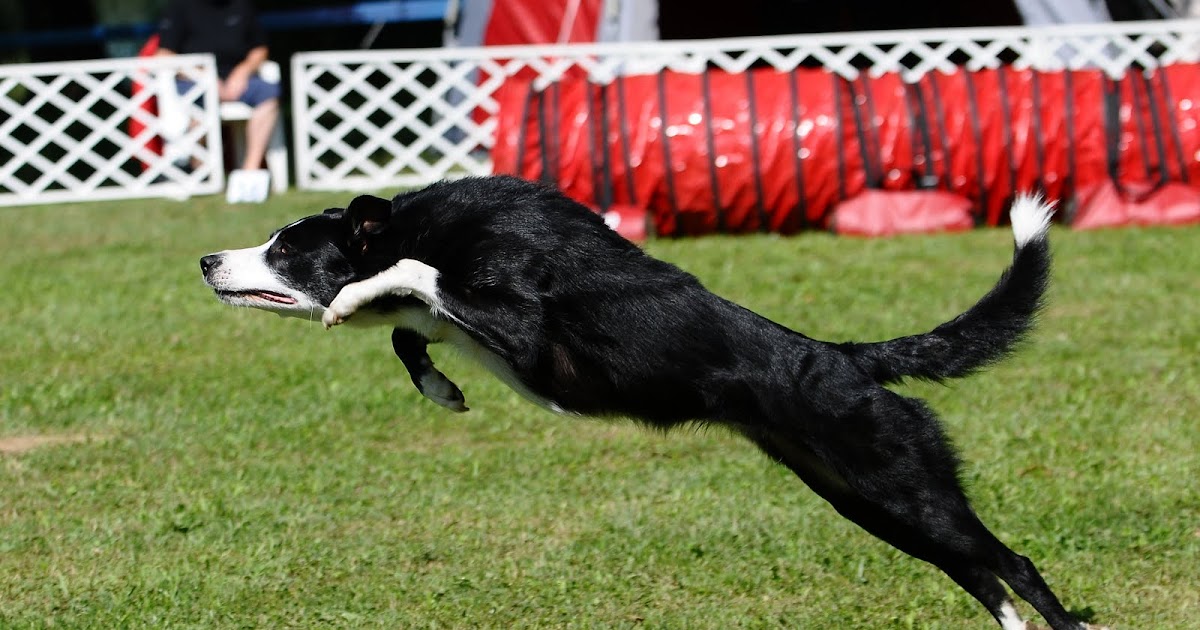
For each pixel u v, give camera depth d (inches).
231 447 362.9
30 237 678.5
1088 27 753.6
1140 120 638.5
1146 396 392.2
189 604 266.5
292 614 262.8
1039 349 442.0
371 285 236.4
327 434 372.2
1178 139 637.9
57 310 518.3
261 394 406.9
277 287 253.4
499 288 232.7
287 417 385.1
